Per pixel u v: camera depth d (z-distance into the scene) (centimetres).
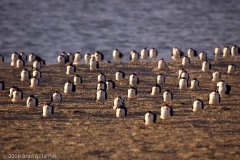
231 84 13175
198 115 10406
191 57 15875
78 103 11456
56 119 10225
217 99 10825
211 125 9731
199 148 8456
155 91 11850
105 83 12194
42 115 10519
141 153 8256
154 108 11019
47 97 12075
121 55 15825
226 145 8625
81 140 8906
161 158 8044
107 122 9975
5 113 10662
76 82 12862
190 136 9062
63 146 8644
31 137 9131
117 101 10519
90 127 9644
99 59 15688
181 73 13388
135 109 10931
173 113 10569
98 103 11425
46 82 13475
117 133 9244
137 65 15212
